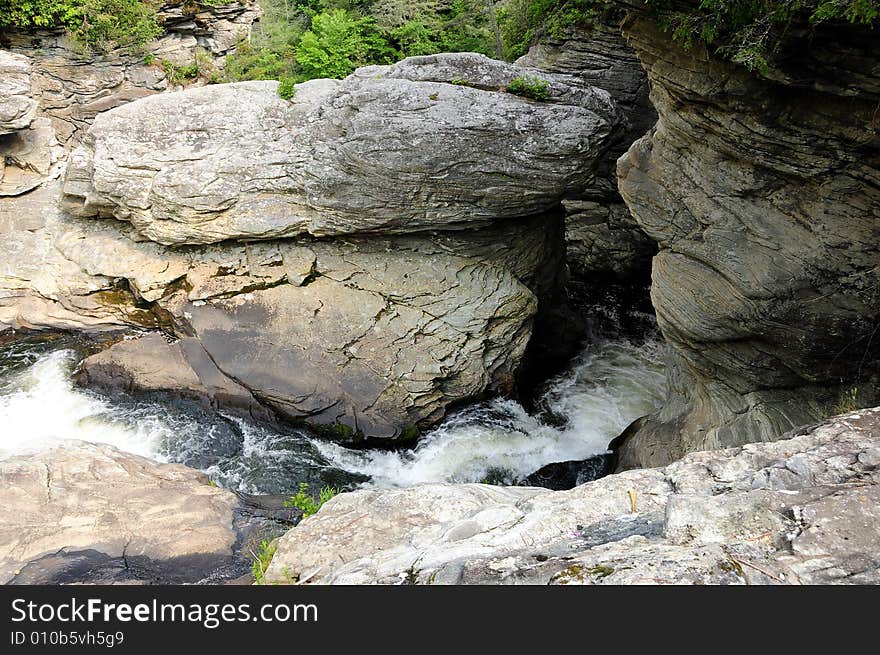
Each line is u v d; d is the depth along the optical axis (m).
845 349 9.16
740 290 9.76
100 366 14.65
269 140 14.86
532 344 17.23
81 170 16.08
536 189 13.80
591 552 4.46
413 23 26.00
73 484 9.05
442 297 14.87
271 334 14.62
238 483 12.74
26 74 17.27
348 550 5.75
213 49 25.34
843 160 8.27
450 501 6.39
